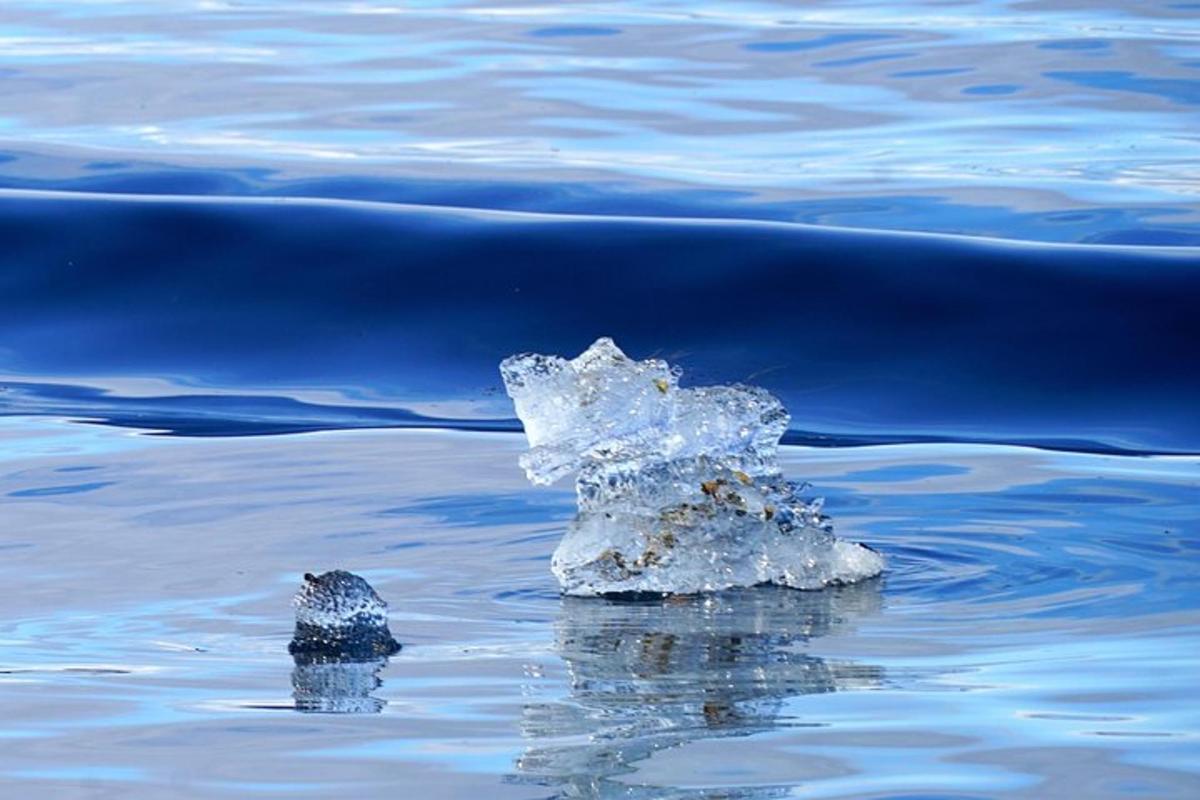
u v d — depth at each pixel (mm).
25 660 15078
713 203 34219
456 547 18641
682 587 17047
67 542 18969
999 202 34094
